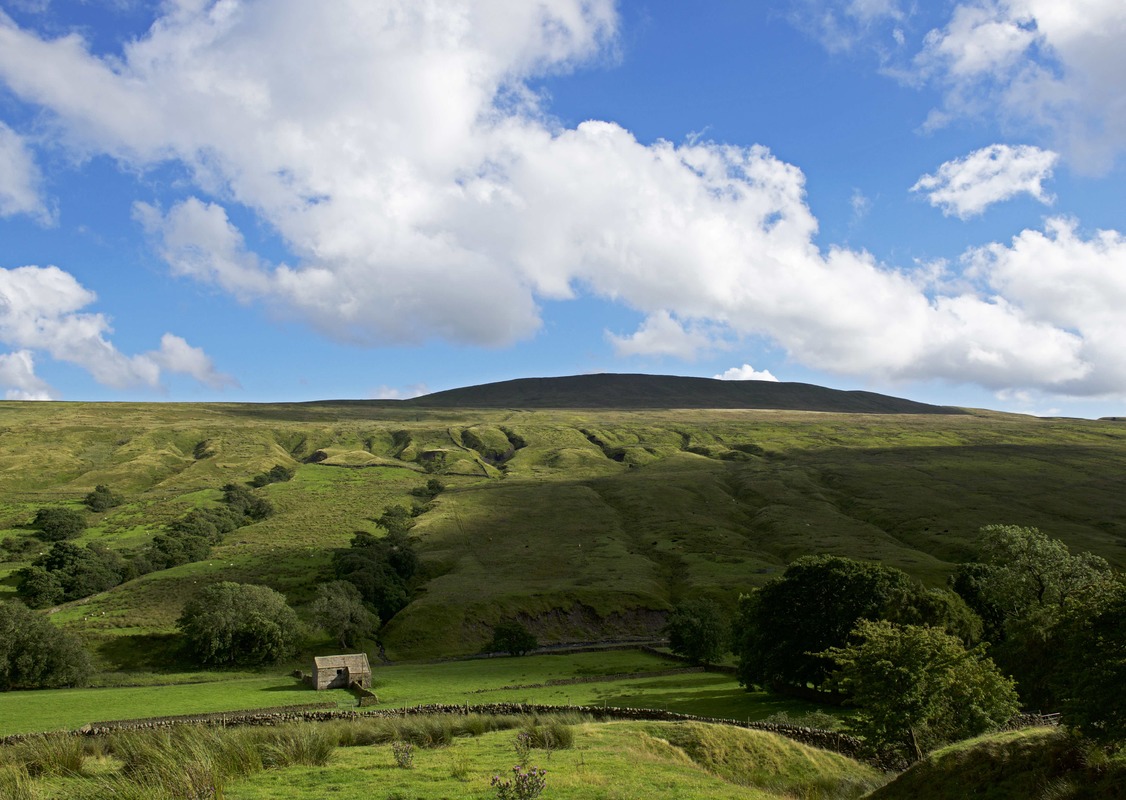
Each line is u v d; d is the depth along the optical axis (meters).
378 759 26.75
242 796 20.23
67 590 116.00
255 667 89.25
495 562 140.62
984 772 22.34
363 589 113.88
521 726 38.78
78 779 22.44
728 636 88.88
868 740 32.72
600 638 110.25
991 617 75.38
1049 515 158.38
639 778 24.23
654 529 164.25
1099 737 21.11
